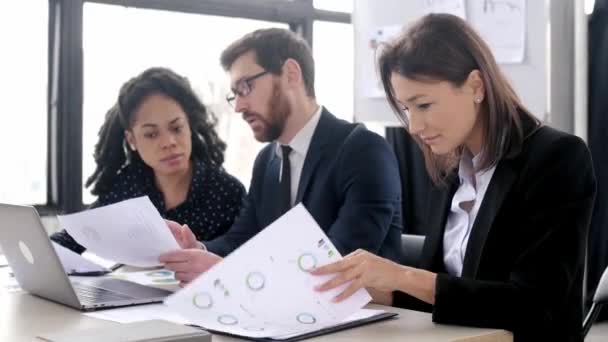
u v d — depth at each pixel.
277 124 1.98
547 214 1.29
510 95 1.40
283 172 2.02
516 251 1.33
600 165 3.52
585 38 3.36
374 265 1.23
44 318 1.28
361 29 3.14
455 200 1.51
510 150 1.37
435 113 1.36
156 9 3.47
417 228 3.76
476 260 1.36
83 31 3.33
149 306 1.38
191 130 2.36
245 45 1.99
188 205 2.32
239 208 2.34
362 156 1.87
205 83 3.59
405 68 1.36
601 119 3.51
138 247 1.56
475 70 1.37
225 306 1.19
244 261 1.21
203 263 1.55
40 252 1.35
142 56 3.46
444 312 1.22
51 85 3.35
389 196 1.86
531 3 2.70
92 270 1.78
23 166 3.34
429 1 2.93
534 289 1.24
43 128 3.37
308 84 2.00
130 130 2.33
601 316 3.45
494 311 1.22
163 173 2.32
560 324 1.25
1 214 1.43
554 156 1.33
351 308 1.21
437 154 1.46
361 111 3.15
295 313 1.19
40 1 3.30
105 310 1.35
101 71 3.38
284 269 1.21
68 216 1.55
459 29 1.37
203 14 3.58
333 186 1.90
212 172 2.36
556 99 3.32
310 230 1.22
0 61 3.25
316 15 3.85
